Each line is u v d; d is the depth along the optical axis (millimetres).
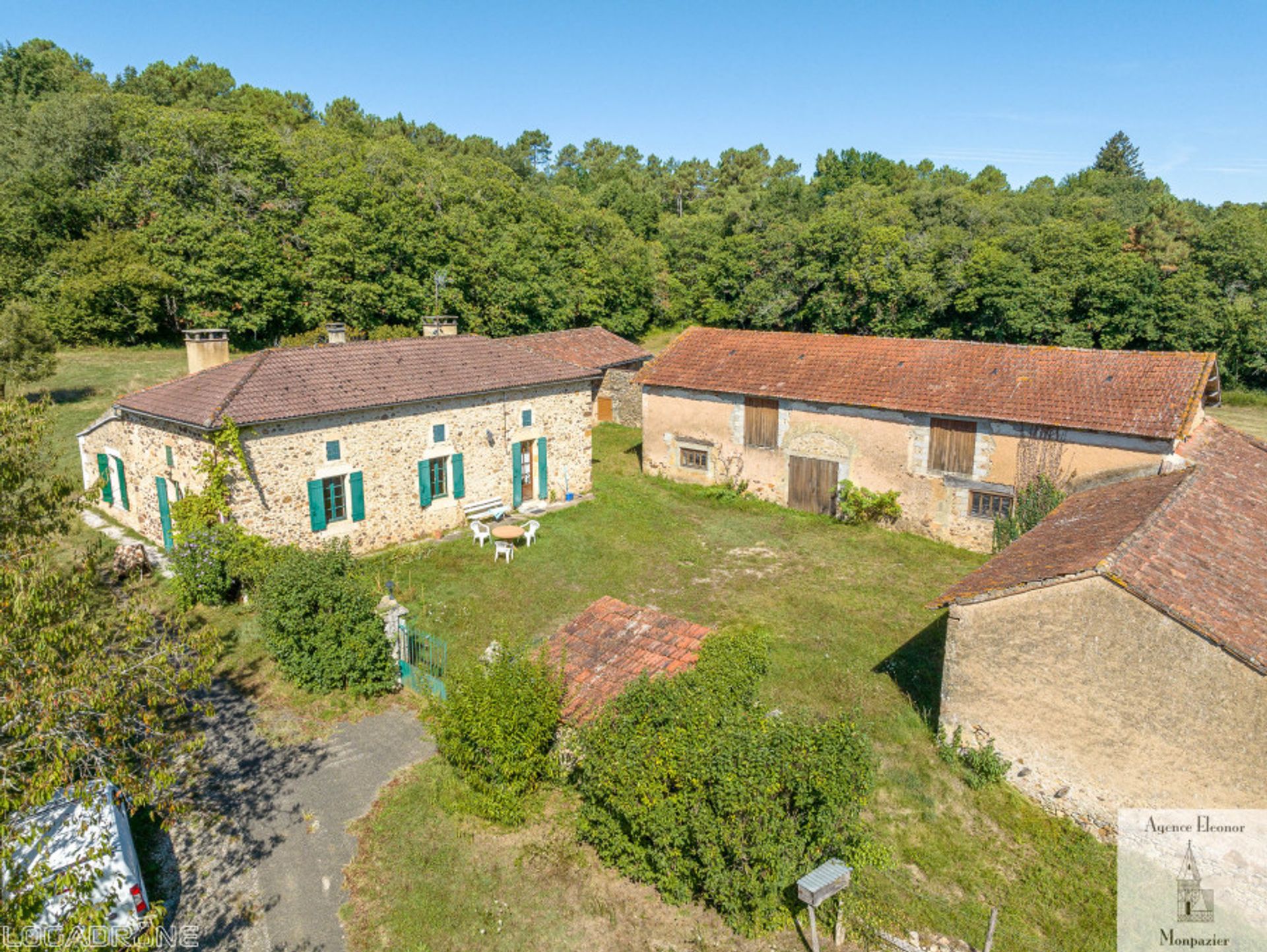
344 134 66812
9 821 8172
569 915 9586
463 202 51031
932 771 12312
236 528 17453
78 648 8484
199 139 41031
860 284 57125
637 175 104125
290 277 41625
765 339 28484
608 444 34500
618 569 20406
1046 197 85250
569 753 11555
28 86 62500
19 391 30156
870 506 24000
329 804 11508
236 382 18734
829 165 101312
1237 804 10031
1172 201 72250
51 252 40844
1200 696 10109
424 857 10484
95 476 23094
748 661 12602
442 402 21766
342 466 19812
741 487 27031
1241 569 11852
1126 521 13195
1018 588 11266
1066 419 20422
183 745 10641
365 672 14312
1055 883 10305
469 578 19328
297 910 9625
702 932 9359
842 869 8688
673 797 9508
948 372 23641
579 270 57000
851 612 18344
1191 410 19109
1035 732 11547
